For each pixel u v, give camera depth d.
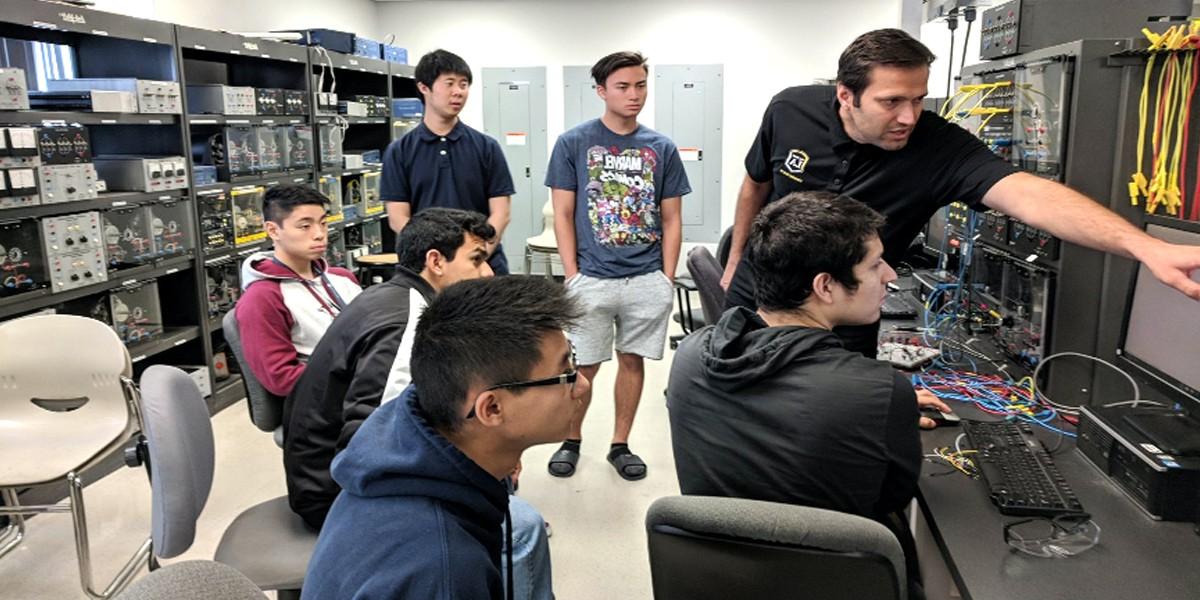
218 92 4.07
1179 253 1.34
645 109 7.27
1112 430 1.61
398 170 3.11
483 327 0.96
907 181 1.88
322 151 5.13
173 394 1.79
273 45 4.53
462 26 7.39
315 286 2.52
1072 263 2.03
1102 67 1.92
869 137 1.81
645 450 3.63
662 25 7.15
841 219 1.43
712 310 3.15
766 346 1.39
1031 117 2.21
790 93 2.09
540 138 7.43
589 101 7.32
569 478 3.33
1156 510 1.45
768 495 1.37
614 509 3.06
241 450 3.62
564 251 3.28
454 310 1.00
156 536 1.76
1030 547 1.36
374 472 0.95
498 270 3.22
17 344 2.51
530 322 0.97
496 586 0.96
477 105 7.47
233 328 2.36
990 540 1.39
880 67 1.68
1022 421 1.95
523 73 7.33
